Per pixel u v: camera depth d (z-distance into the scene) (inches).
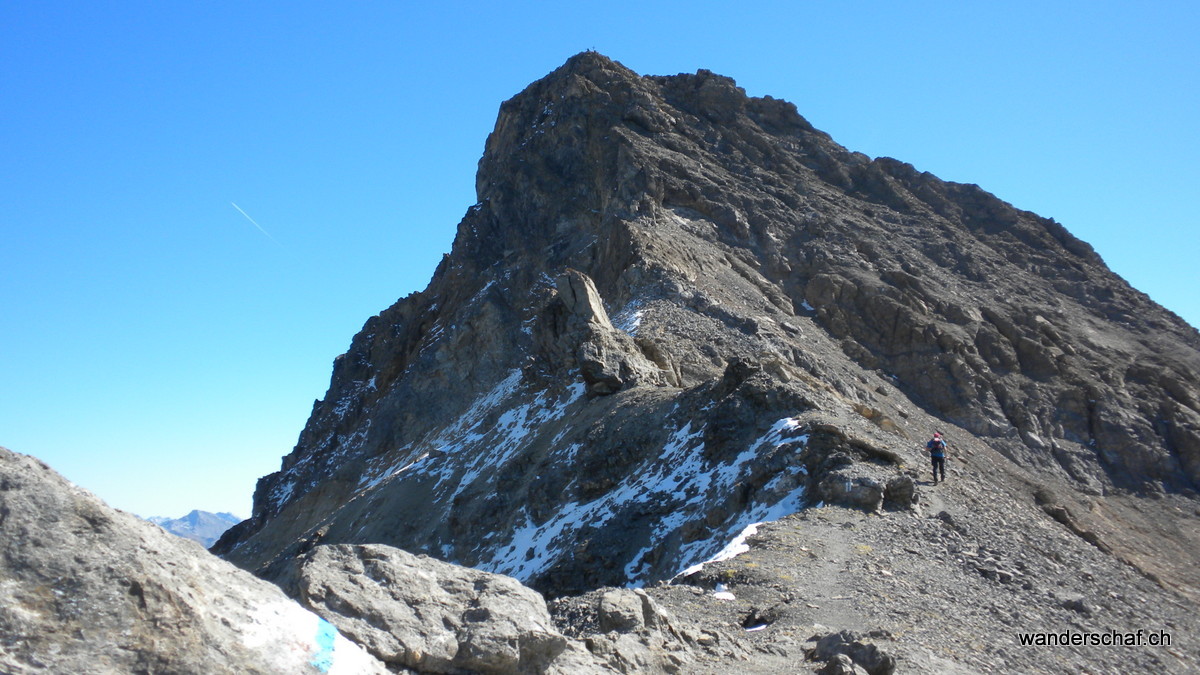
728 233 3085.6
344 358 3688.5
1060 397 2696.9
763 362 1507.1
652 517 1217.4
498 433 2012.8
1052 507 1654.8
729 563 772.6
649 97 3663.9
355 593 351.9
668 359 1909.4
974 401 2576.3
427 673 338.6
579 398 1820.9
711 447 1295.5
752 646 531.5
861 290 2898.6
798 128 3996.1
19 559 254.5
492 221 3476.9
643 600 508.7
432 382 2815.0
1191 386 2859.3
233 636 277.9
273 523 2842.0
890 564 812.0
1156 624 885.8
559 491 1509.6
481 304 2918.3
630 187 3038.9
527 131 3762.3
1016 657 641.0
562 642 372.2
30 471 276.5
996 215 3732.8
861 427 1256.2
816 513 947.3
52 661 239.5
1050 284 3405.5
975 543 962.7
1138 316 3304.6
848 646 506.9
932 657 567.5
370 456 2775.6
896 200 3686.0
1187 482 2480.3
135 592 264.8
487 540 1576.0
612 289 2546.8
